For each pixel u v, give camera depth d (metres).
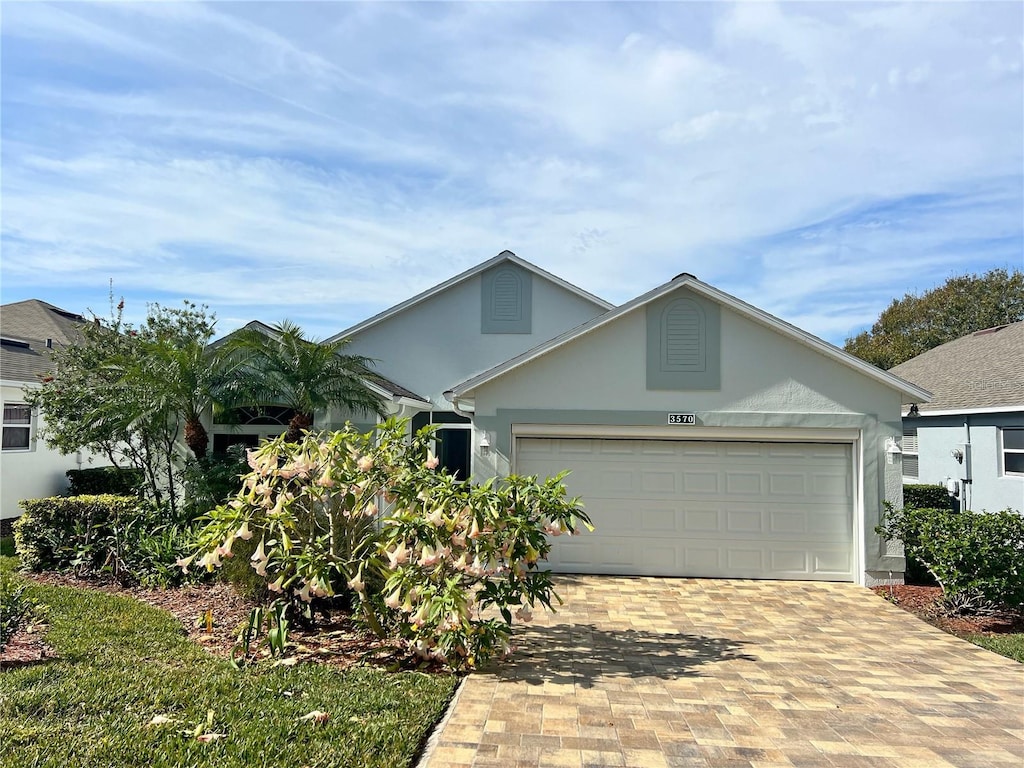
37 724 5.03
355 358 13.84
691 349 12.07
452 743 5.18
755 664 7.48
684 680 6.84
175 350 12.13
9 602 7.17
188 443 12.33
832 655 7.91
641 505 12.20
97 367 13.75
